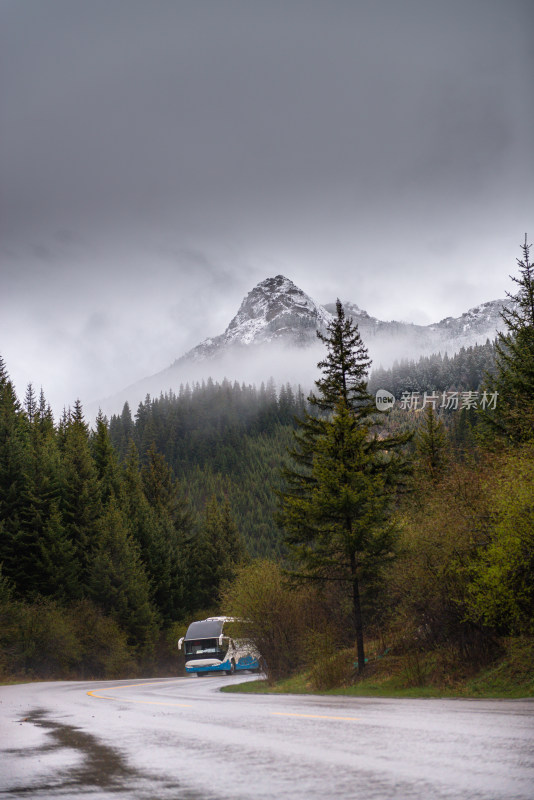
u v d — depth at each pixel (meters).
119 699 16.55
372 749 6.11
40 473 55.47
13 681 37.38
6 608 41.72
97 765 6.18
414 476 26.38
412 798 4.19
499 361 30.17
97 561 54.09
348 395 30.62
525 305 30.61
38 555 53.34
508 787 4.34
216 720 9.82
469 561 17.45
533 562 15.49
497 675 15.66
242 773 5.39
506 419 27.72
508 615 16.06
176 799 4.57
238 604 26.47
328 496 23.00
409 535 20.33
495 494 16.69
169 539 77.81
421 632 20.00
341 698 14.63
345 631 26.81
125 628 54.09
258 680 27.45
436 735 6.70
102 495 73.06
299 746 6.60
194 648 37.38
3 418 60.00
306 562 23.39
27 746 7.74
